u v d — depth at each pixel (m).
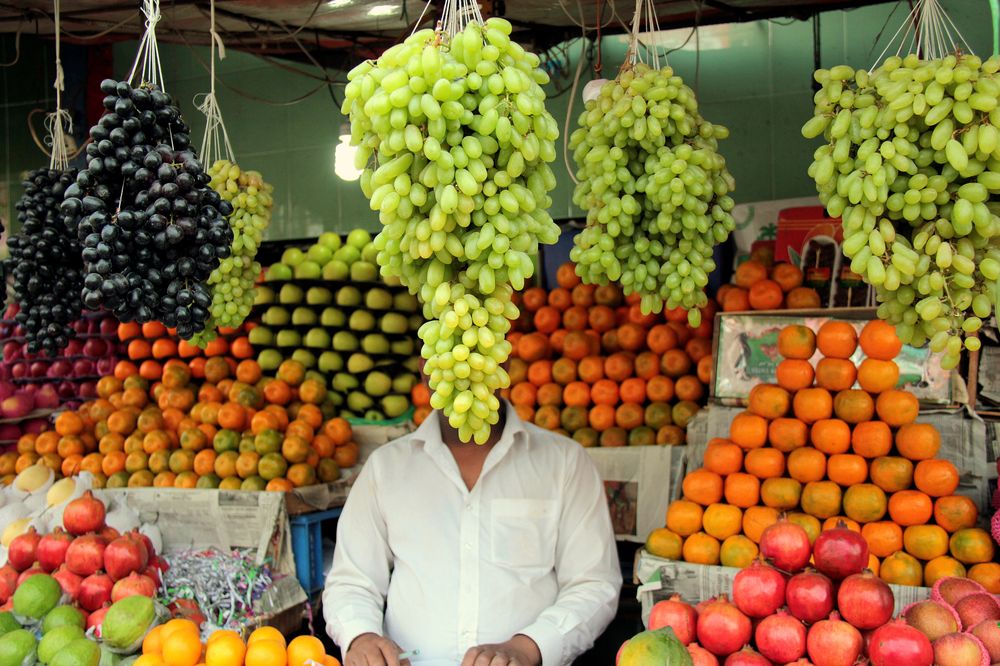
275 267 4.51
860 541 1.83
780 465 2.78
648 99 2.10
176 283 1.98
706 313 3.90
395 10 3.92
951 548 2.51
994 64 1.64
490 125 1.50
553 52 4.88
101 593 2.53
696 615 1.92
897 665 1.65
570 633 2.27
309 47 4.72
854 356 3.06
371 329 4.51
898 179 1.73
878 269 1.72
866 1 3.85
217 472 3.75
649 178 2.10
